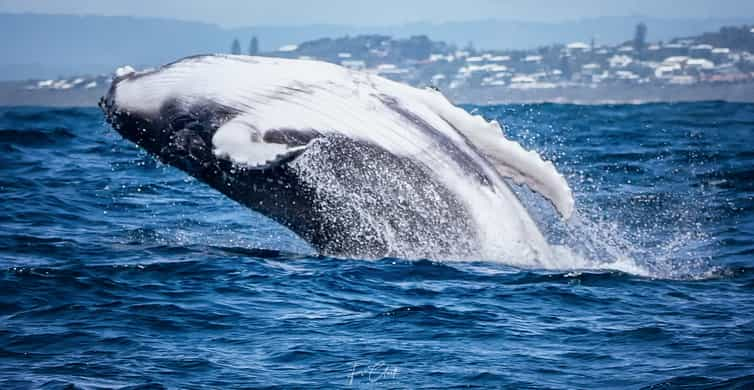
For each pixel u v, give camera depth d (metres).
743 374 39.72
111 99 53.56
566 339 44.91
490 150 53.81
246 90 51.59
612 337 45.03
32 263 56.94
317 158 51.94
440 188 53.09
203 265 56.28
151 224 71.81
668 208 79.56
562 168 102.88
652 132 144.12
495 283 53.09
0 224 69.69
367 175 52.47
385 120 52.41
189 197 83.69
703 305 49.97
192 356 42.66
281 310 48.94
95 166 100.44
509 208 55.06
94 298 50.25
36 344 43.84
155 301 49.97
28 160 103.25
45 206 76.81
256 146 50.62
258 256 59.31
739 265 60.03
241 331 45.97
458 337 45.12
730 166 101.00
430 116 53.25
